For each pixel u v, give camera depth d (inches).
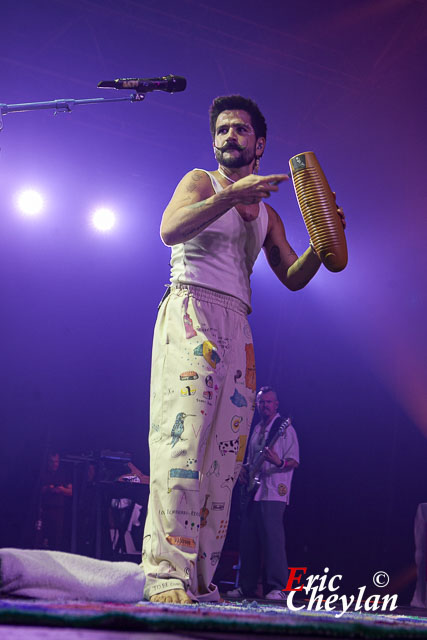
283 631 44.1
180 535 84.3
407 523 402.9
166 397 89.4
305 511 422.6
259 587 269.0
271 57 338.3
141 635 38.3
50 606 50.5
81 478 305.7
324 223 91.0
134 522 285.7
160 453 88.1
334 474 426.6
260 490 263.1
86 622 41.0
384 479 414.0
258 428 274.4
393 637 43.9
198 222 86.5
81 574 64.2
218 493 91.2
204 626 43.5
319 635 44.1
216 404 91.4
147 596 82.1
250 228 99.0
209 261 93.9
